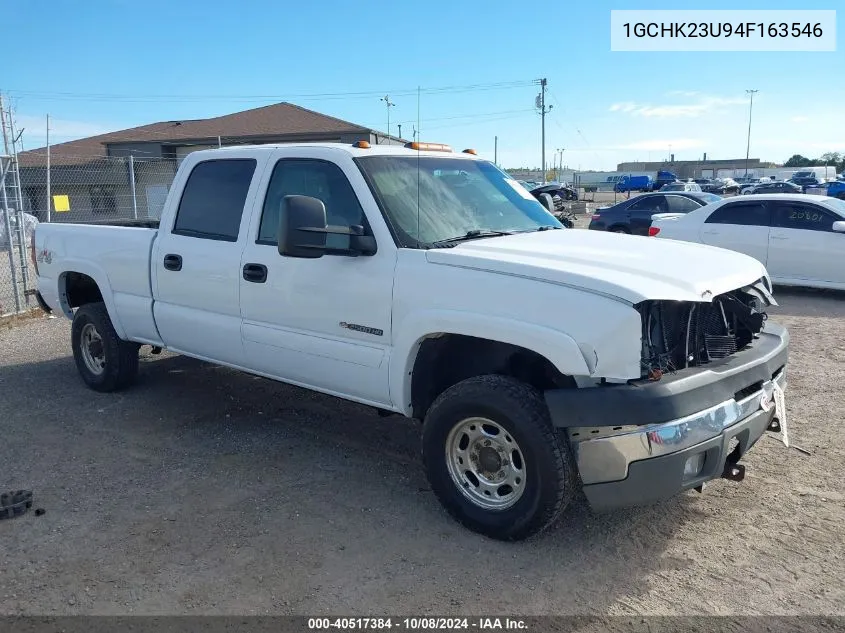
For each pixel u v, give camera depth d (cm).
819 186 4681
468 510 374
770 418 383
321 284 423
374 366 404
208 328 498
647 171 10094
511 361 397
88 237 598
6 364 728
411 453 491
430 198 434
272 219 462
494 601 320
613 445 325
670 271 350
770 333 413
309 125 2991
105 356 605
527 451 344
